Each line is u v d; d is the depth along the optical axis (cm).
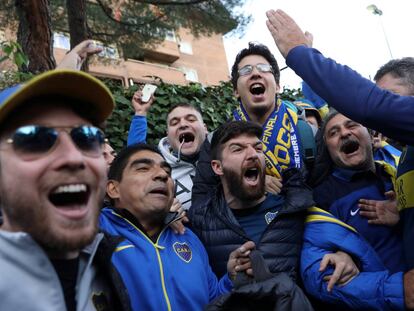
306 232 190
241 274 154
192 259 180
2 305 91
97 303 112
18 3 412
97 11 880
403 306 151
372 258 175
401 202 170
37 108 98
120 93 402
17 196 92
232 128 210
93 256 112
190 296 164
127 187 188
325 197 208
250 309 134
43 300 94
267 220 204
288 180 208
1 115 92
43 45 415
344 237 180
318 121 312
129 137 292
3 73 274
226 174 207
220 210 203
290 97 540
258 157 204
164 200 185
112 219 183
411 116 139
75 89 101
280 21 175
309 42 173
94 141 103
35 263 94
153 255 169
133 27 907
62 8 857
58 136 96
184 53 2247
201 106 443
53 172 94
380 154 237
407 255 165
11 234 93
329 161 217
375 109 143
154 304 157
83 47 217
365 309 160
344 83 150
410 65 177
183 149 293
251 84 267
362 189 200
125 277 161
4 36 848
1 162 95
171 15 878
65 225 94
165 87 437
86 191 101
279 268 178
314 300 185
